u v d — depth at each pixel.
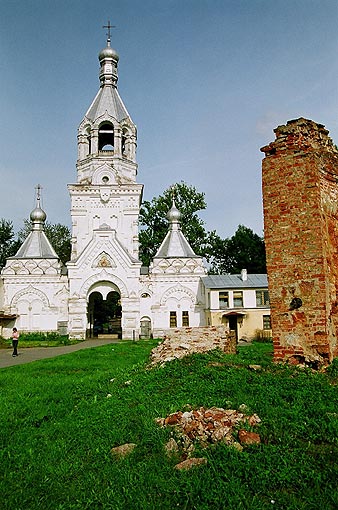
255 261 62.47
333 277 10.23
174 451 6.16
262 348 19.55
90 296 48.16
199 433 6.42
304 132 10.38
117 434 6.98
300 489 4.91
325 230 10.13
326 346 9.48
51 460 6.25
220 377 9.86
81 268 46.12
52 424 8.16
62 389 11.57
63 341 38.09
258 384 8.78
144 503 4.83
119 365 17.41
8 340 38.41
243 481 5.16
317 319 9.64
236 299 43.31
